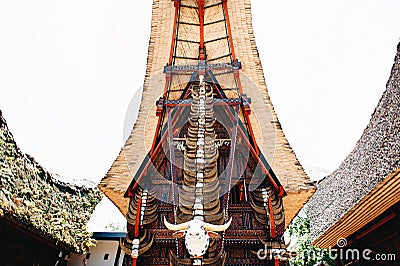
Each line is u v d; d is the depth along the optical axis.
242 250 6.08
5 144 9.95
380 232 10.30
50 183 11.98
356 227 11.11
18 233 8.80
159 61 11.40
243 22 11.79
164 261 5.96
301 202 7.98
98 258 11.92
